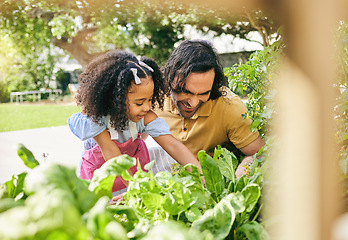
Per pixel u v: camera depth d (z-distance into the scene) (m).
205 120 1.58
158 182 0.78
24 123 7.55
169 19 6.38
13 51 8.74
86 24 7.15
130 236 0.60
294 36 0.22
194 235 0.43
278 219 0.27
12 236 0.35
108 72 1.24
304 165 0.25
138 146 1.49
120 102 1.18
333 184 0.25
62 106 10.62
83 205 0.51
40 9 6.61
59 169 0.49
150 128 1.43
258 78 1.26
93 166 1.45
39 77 12.05
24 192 0.63
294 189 0.25
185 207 0.71
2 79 11.54
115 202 1.00
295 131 0.24
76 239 0.37
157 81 1.34
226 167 0.90
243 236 0.69
